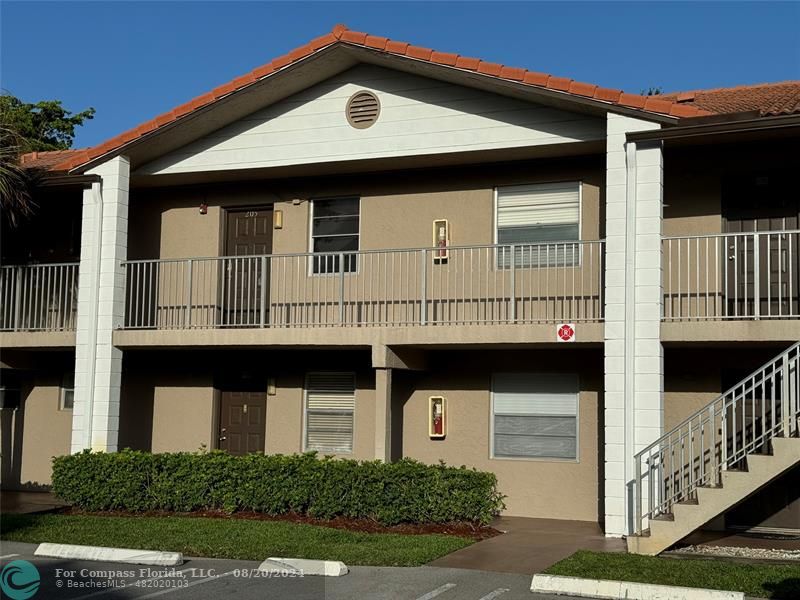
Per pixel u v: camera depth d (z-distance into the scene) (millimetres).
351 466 12594
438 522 12336
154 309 16469
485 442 14539
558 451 14211
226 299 16203
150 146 15000
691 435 11359
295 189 15797
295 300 15586
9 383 17625
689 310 12469
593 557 10086
